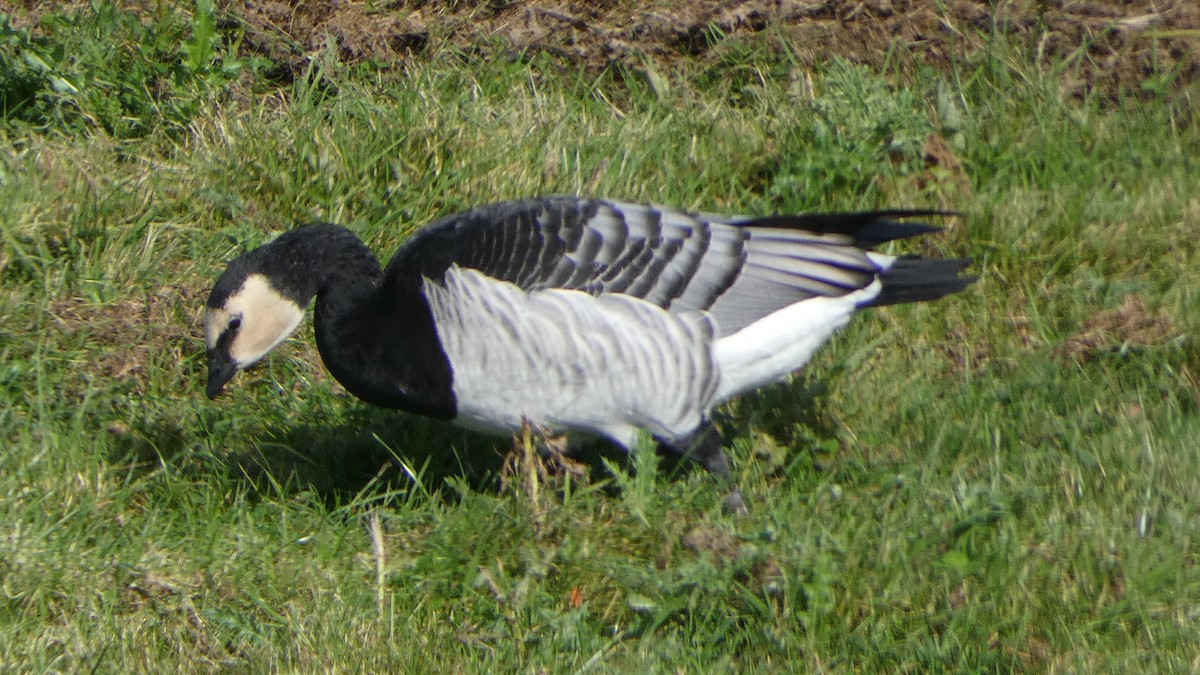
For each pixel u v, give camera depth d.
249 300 9.20
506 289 8.60
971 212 11.62
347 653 8.02
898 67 13.34
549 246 8.77
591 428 9.16
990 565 8.41
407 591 8.68
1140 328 10.59
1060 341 10.70
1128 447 9.38
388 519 9.25
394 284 9.05
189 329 10.84
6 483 9.05
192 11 13.67
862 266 9.29
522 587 8.45
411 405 9.13
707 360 8.97
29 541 8.61
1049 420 9.80
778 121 12.71
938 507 9.03
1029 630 8.16
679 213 9.16
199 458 9.87
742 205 12.16
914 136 12.25
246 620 8.41
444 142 12.05
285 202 11.92
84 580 8.53
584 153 12.21
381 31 13.61
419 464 9.97
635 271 8.81
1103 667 7.83
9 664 7.91
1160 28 13.30
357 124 12.30
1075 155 12.25
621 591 8.54
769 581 8.38
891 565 8.44
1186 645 7.96
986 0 13.70
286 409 10.45
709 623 8.36
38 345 10.35
